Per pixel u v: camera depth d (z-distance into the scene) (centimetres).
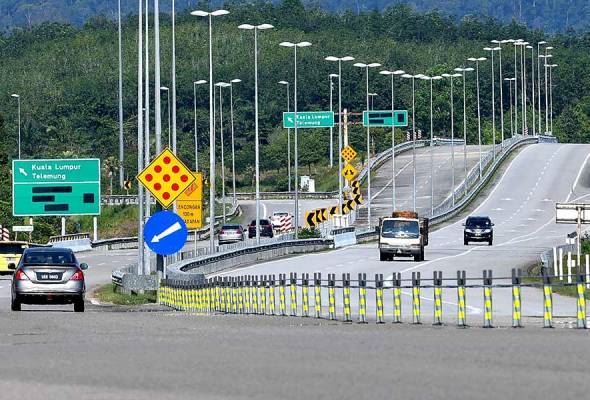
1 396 4100
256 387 4309
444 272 15575
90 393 4175
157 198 10575
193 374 4725
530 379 4488
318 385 4353
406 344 6000
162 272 11800
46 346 6078
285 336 6606
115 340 6400
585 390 4153
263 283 9662
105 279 15962
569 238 16825
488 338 6400
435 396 4038
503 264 16938
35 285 10094
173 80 17525
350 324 7931
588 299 10856
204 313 9806
